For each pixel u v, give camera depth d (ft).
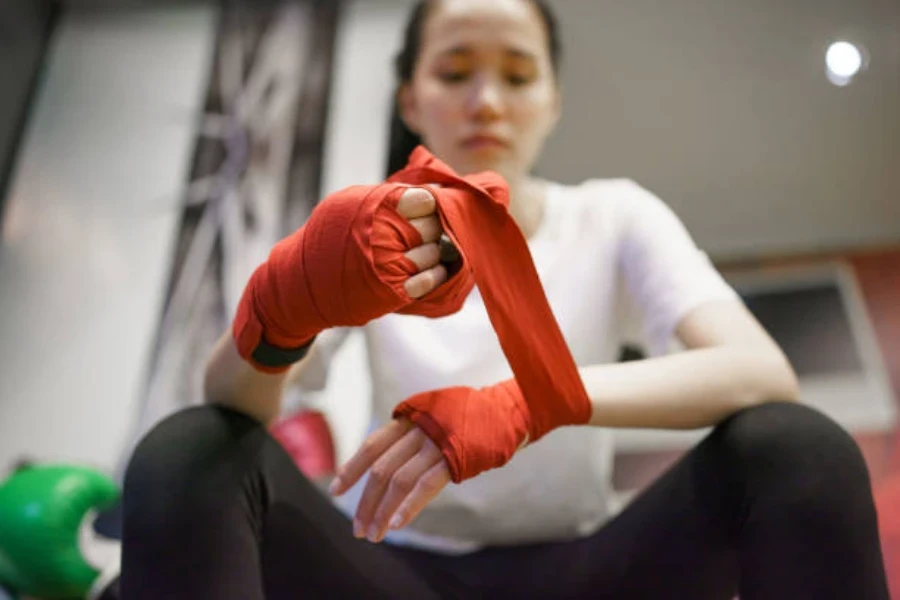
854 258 6.95
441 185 1.80
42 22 7.52
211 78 7.27
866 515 1.66
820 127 7.04
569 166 7.47
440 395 1.73
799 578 1.59
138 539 1.69
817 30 6.61
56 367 5.90
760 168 7.28
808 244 7.14
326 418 5.28
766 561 1.64
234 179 6.70
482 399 1.73
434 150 2.76
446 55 2.68
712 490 1.83
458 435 1.63
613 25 6.66
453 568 2.31
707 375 1.89
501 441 1.66
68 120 7.10
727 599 2.08
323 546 2.02
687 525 1.89
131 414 5.67
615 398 1.81
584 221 2.71
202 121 7.03
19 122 7.04
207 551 1.68
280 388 2.01
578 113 7.14
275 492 1.92
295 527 1.97
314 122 6.95
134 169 6.81
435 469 1.61
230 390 1.98
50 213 6.62
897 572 4.93
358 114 6.95
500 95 2.65
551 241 2.68
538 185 2.93
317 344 2.53
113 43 7.52
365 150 6.73
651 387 1.85
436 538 2.46
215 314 6.08
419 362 2.50
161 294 6.18
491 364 2.43
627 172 7.44
